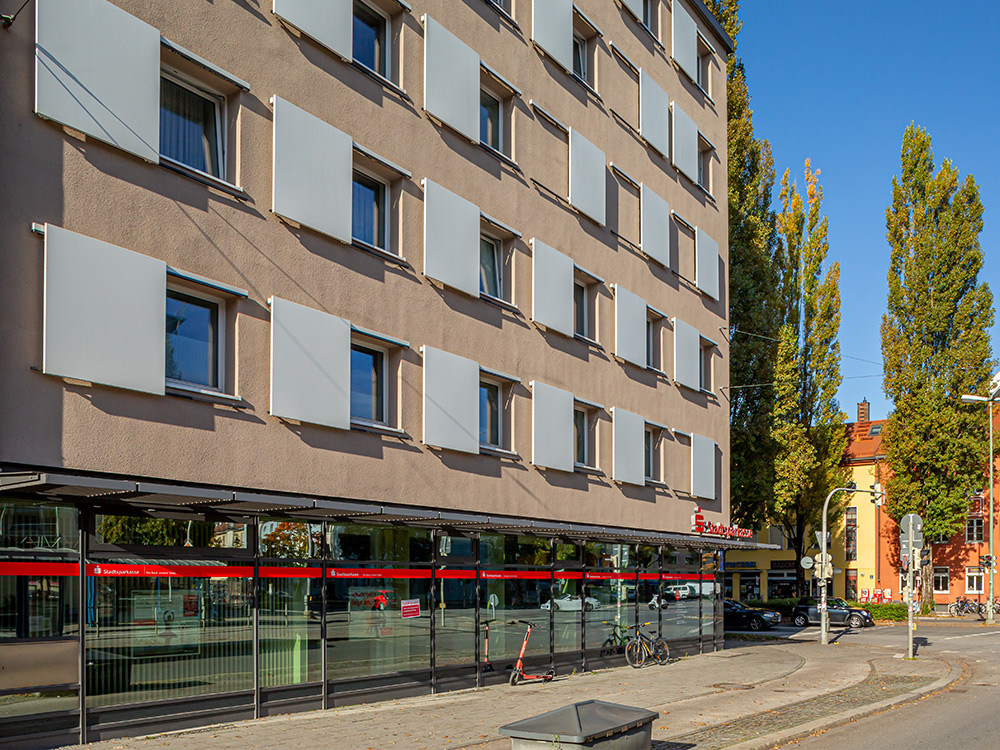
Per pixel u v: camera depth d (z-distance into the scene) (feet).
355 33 52.75
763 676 66.18
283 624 44.50
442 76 57.00
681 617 85.10
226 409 41.75
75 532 35.86
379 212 53.72
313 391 46.06
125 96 37.73
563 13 71.10
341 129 49.52
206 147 43.01
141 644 37.83
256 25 44.75
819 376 157.17
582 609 69.46
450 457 56.29
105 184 37.11
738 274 130.82
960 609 196.54
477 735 38.27
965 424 175.42
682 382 87.81
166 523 39.32
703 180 99.19
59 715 34.37
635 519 77.97
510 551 61.57
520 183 65.16
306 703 45.24
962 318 176.76
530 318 65.41
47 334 34.14
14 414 33.27
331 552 47.60
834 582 221.46
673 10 91.09
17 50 34.30
